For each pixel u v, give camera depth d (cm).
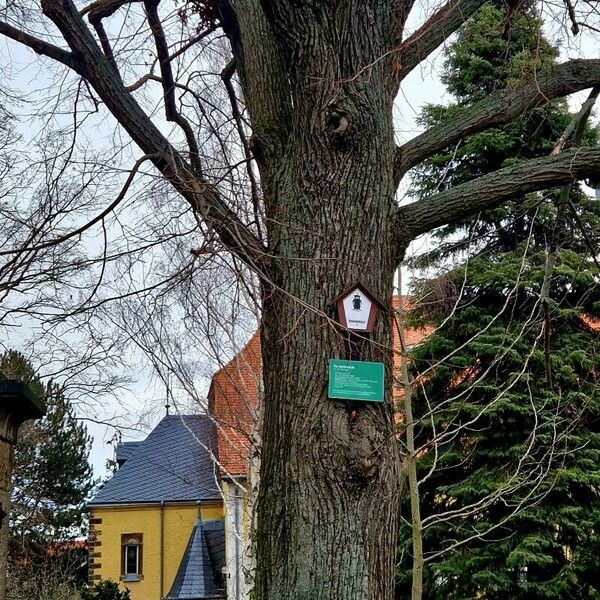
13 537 2323
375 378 425
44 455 2753
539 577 1123
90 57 498
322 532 400
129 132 498
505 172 484
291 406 424
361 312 433
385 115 477
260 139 494
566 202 591
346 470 407
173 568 2341
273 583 404
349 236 447
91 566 2328
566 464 1138
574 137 544
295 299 416
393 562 416
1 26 511
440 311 1201
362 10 482
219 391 1480
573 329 1231
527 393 1142
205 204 452
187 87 604
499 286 1230
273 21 482
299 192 463
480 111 513
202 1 585
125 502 2381
